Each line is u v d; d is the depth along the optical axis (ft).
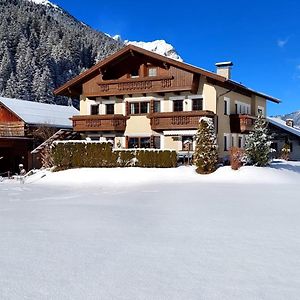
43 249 19.53
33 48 314.55
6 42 295.48
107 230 24.18
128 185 60.70
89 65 362.94
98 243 20.76
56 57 304.71
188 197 41.98
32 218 28.94
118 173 71.05
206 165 68.13
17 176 83.51
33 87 242.37
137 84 88.28
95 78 94.48
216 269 16.39
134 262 17.33
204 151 68.39
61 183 67.41
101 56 355.77
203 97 84.84
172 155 74.08
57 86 279.90
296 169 77.71
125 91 89.76
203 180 62.85
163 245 20.35
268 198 40.65
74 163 78.95
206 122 69.21
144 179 66.39
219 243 20.84
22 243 20.79
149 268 16.48
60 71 295.48
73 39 346.33
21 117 107.96
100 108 96.27
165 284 14.60
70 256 18.26
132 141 91.71
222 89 86.94
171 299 13.21
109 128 90.58
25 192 52.75
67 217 29.14
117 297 13.37
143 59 90.12
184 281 14.92
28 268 16.47
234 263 17.24
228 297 13.39
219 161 80.89
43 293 13.71
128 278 15.23
